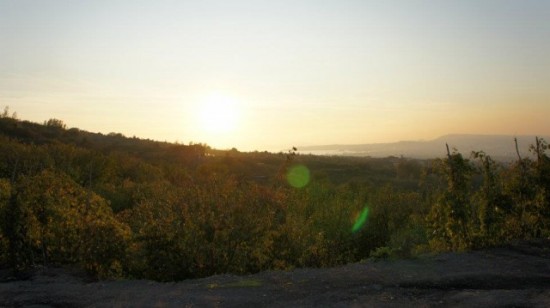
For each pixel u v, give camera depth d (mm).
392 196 18406
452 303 6727
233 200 10758
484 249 10891
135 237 10125
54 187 11945
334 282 8047
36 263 11281
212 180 11930
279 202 12109
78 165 38406
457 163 11578
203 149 91250
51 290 8297
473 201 11844
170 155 88188
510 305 6500
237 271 10102
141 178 41812
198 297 7383
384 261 9867
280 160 95125
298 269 9422
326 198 18906
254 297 7312
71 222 11000
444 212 11617
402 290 7496
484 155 11844
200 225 10227
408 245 12625
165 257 9844
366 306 6660
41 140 75562
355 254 15375
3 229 10836
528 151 12211
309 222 14555
